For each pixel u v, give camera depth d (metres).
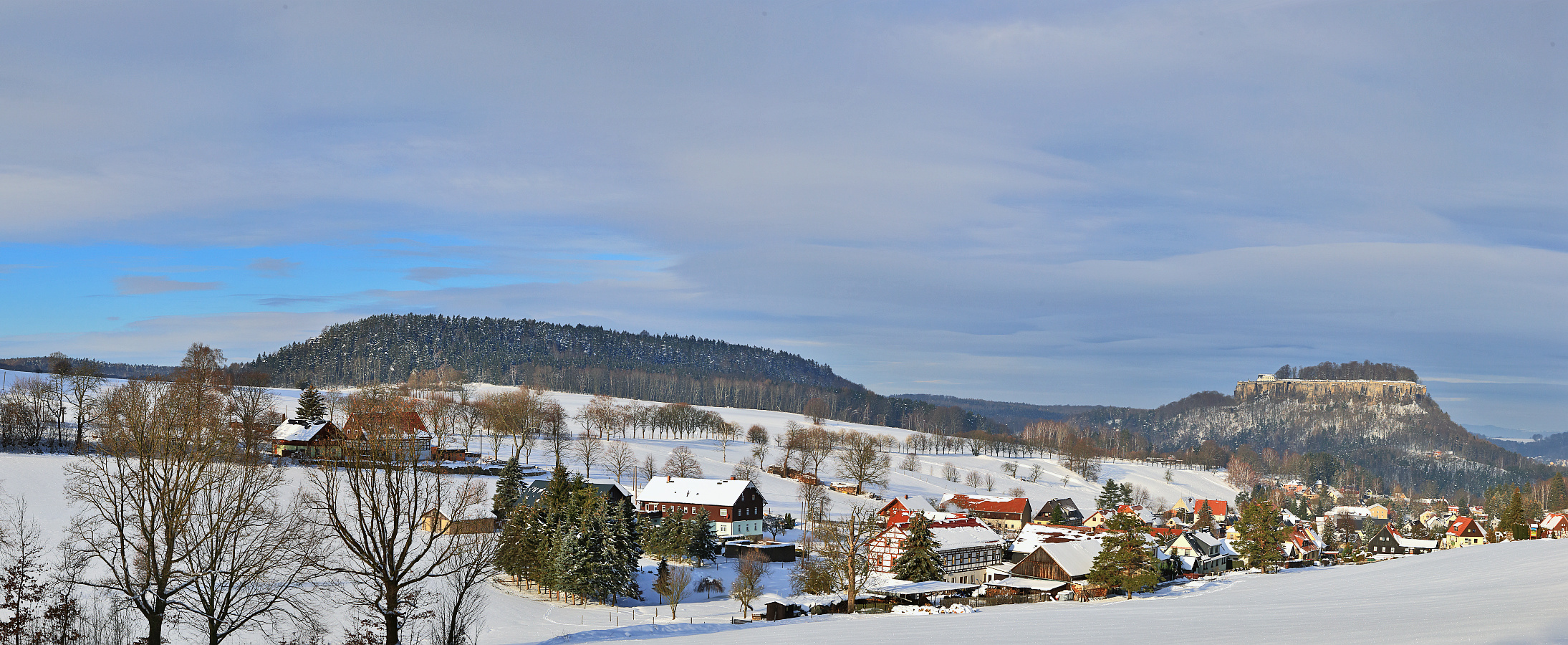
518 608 77.69
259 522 43.94
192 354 114.81
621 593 86.25
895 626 49.12
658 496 145.38
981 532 130.25
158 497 38.69
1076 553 111.06
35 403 133.50
